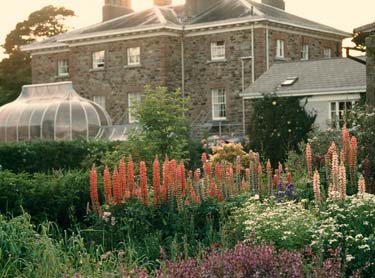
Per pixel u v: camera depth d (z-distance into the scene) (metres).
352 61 36.91
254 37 43.06
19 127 41.25
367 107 20.48
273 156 34.00
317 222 10.45
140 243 11.80
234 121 43.72
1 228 9.97
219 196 12.78
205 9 46.66
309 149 14.53
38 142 26.34
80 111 40.34
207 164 13.88
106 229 12.16
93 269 9.92
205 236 11.90
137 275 8.40
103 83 48.12
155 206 12.36
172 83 45.62
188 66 45.78
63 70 51.94
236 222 11.49
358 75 34.91
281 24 43.94
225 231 11.13
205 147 26.06
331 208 10.80
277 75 38.06
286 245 10.01
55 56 52.12
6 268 9.62
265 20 42.47
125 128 39.75
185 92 45.81
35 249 9.83
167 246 11.52
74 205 12.97
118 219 12.24
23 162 25.78
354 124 21.09
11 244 9.81
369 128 18.80
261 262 7.87
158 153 19.53
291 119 34.19
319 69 37.06
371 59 26.34
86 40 48.81
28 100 42.66
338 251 9.09
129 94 47.00
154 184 12.45
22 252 9.95
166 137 20.08
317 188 12.01
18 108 41.91
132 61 46.91
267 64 42.88
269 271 7.81
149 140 19.70
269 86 36.78
